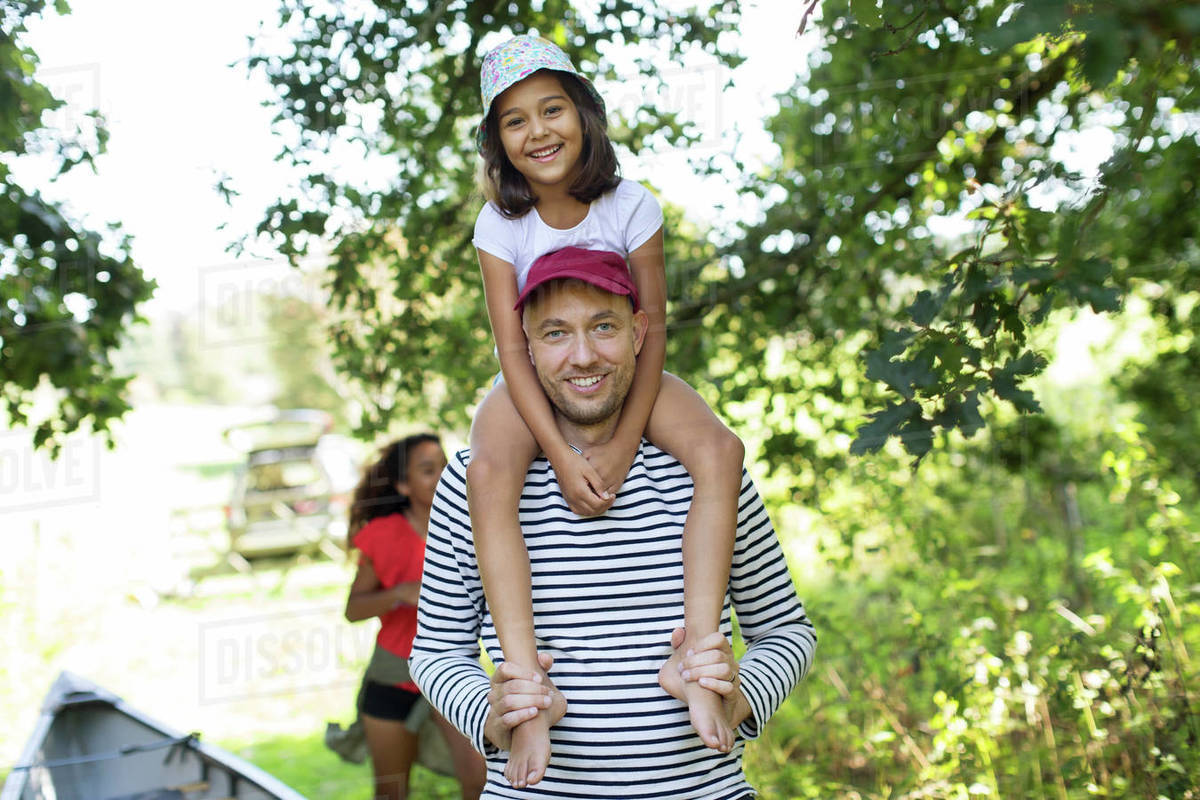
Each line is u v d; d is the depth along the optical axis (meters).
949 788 3.67
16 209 4.01
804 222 5.08
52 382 4.38
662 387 1.97
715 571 1.79
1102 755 3.56
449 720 1.87
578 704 1.81
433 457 3.56
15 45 3.77
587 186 2.17
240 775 3.53
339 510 10.48
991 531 6.44
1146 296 5.60
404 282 4.70
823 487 5.33
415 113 4.39
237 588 9.11
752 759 4.57
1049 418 6.03
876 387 4.94
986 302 2.39
